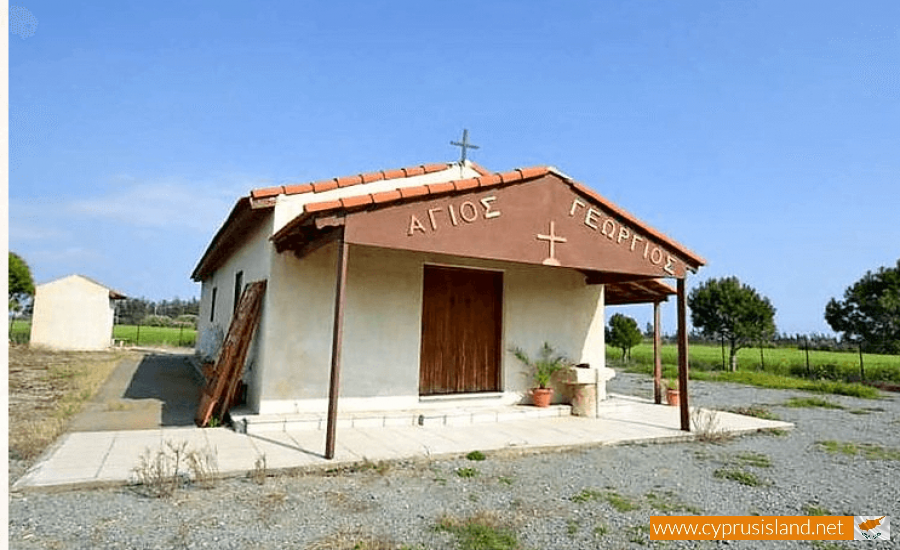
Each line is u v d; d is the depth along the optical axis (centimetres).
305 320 793
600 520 446
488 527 418
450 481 540
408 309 876
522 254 725
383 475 554
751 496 525
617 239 805
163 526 400
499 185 714
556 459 649
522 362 979
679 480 573
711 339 2878
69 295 2400
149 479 494
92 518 412
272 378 763
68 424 751
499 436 732
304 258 802
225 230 1001
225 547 368
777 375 2183
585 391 932
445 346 932
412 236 652
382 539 387
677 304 859
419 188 654
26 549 356
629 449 719
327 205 598
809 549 408
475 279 975
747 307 2391
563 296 1034
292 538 386
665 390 1188
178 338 3228
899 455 732
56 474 497
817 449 759
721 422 907
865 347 2220
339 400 806
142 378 1329
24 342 2553
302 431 720
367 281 847
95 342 2428
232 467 537
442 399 902
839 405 1326
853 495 538
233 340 804
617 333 2884
